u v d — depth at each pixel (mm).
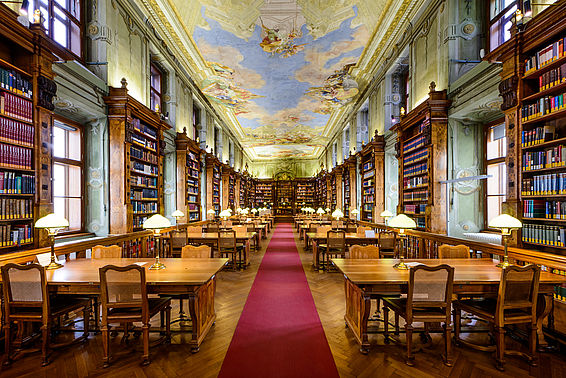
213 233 8719
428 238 6230
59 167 5609
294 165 29250
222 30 8250
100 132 6008
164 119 9242
